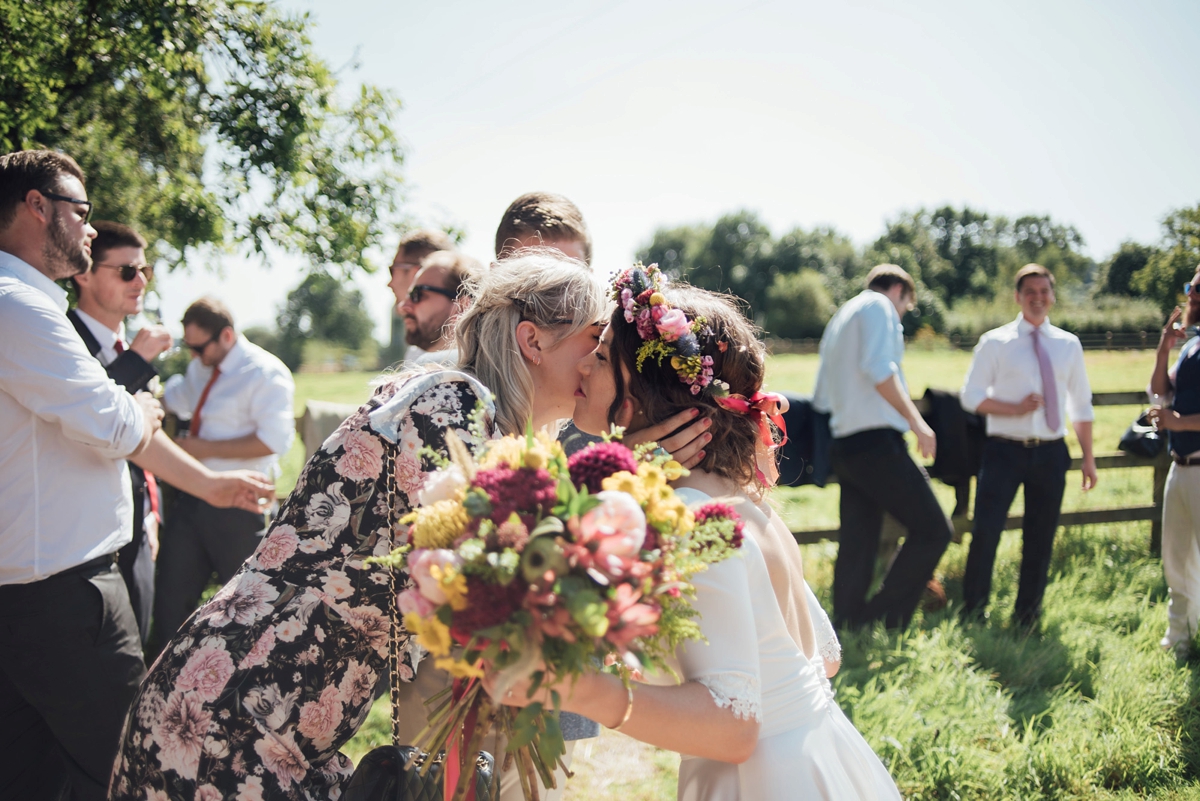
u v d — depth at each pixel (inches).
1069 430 401.7
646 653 46.9
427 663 77.8
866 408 167.9
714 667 52.9
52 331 87.0
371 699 68.0
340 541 63.4
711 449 63.6
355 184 219.9
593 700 49.3
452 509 46.7
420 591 44.9
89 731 91.4
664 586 45.8
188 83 206.8
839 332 173.3
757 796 58.0
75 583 90.4
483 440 58.8
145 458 104.6
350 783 62.0
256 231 217.8
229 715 60.6
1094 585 194.4
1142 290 895.1
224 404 155.7
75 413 87.0
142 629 125.6
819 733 60.8
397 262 135.1
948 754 117.0
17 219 92.3
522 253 76.4
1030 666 148.5
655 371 63.8
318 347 3321.9
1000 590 196.2
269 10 203.3
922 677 142.8
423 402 62.9
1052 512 176.6
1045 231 3088.1
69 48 180.9
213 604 65.0
